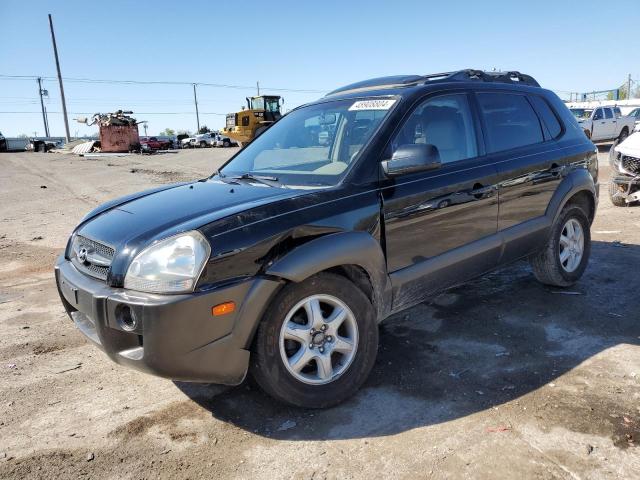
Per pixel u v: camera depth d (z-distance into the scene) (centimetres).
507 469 246
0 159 3375
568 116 504
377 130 343
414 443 269
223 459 263
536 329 402
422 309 454
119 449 274
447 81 398
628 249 615
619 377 325
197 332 258
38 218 1021
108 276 275
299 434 282
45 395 332
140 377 354
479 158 396
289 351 298
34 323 459
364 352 315
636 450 256
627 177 859
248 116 3312
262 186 344
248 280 269
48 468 260
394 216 329
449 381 330
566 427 276
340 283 303
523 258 439
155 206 324
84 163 2658
